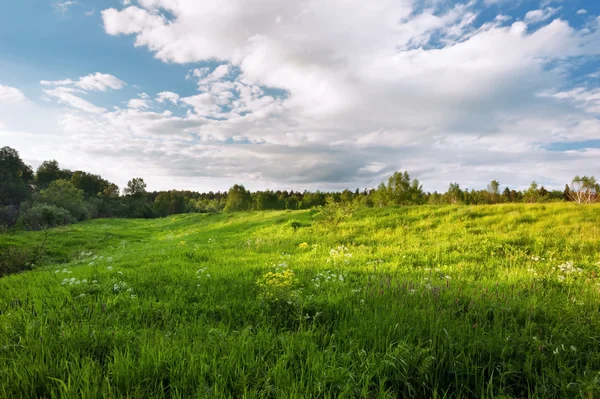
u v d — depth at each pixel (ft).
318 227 68.74
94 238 89.35
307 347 12.94
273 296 18.86
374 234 56.44
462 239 47.39
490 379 10.59
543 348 12.83
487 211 65.26
